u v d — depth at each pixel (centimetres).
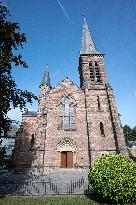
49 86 4450
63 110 3066
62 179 2248
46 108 3053
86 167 2692
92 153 2719
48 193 1616
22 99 1590
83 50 3850
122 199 1258
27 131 3531
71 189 1644
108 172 1328
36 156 2744
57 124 2948
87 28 4291
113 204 1292
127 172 1305
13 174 2738
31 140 3462
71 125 2964
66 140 2855
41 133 2889
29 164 3241
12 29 1455
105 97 3130
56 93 3161
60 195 1550
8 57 1413
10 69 1519
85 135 2883
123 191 1252
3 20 1462
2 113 1477
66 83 3231
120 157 1440
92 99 3098
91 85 3262
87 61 3581
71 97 3145
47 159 2736
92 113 2991
